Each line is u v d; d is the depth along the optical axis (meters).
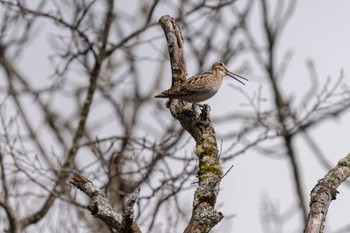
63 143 19.81
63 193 13.98
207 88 11.52
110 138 13.27
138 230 7.41
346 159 7.75
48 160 18.23
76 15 15.62
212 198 7.77
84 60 16.48
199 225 7.55
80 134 15.54
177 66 10.56
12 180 13.00
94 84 15.66
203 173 8.04
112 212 7.45
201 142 8.49
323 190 7.48
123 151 13.61
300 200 16.95
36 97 16.36
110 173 12.92
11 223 11.96
